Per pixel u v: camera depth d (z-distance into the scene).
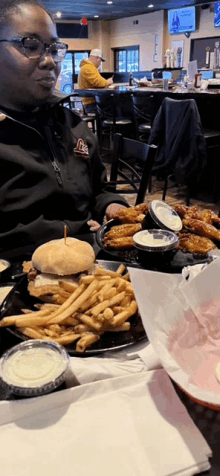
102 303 0.82
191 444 0.57
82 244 1.00
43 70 1.33
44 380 0.63
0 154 1.42
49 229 1.49
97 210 1.77
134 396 0.65
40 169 1.49
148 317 0.68
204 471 0.54
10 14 1.26
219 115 4.41
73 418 0.61
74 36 13.98
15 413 0.61
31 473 0.53
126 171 5.71
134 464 0.54
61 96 1.65
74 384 0.68
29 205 1.47
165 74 6.47
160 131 4.16
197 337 0.73
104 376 0.69
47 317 0.82
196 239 1.25
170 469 0.53
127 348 0.80
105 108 5.58
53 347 0.71
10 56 1.30
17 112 1.48
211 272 0.77
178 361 0.68
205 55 10.49
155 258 1.14
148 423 0.60
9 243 1.46
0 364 0.67
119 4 10.36
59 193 1.55
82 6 10.73
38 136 1.50
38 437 0.58
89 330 0.82
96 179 1.87
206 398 0.55
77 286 0.89
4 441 0.57
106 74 9.44
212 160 4.46
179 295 0.73
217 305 0.77
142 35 12.60
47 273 0.93
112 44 14.35
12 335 0.83
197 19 10.39
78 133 1.71
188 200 4.21
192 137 3.71
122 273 1.05
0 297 1.00
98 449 0.56
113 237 1.31
